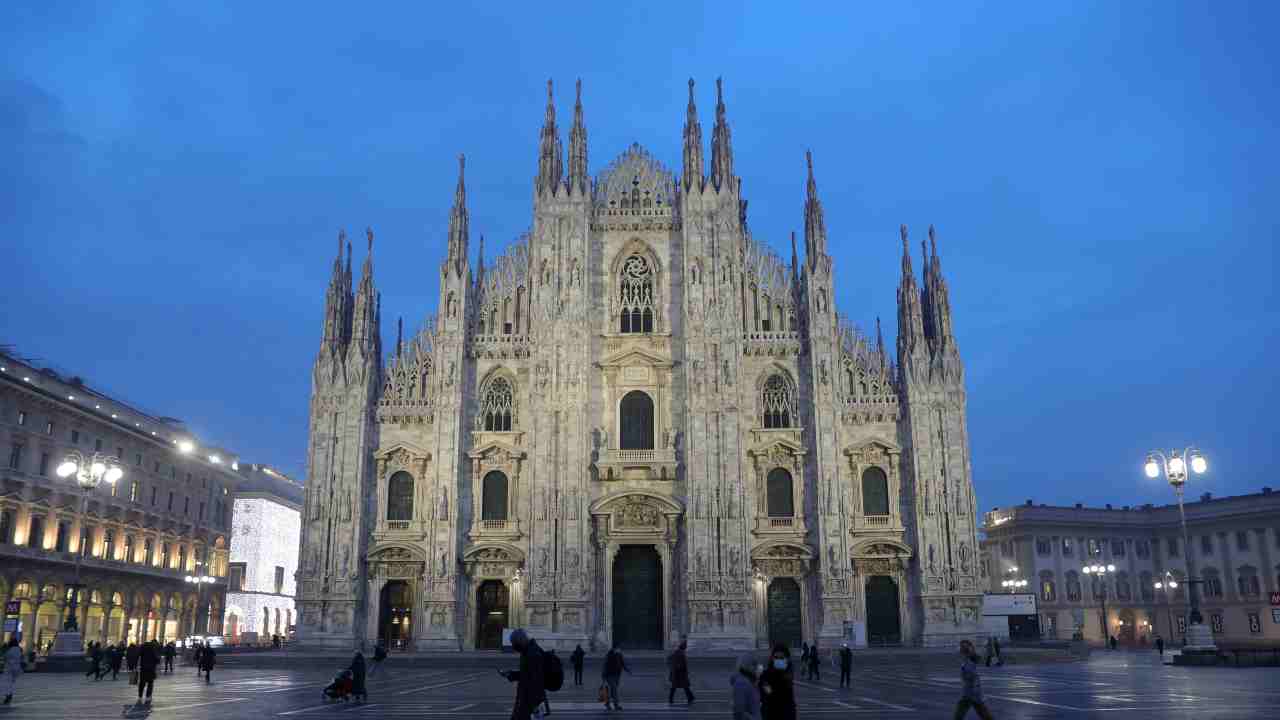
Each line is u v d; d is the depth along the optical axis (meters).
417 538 79.25
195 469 120.81
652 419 81.81
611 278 84.88
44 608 90.88
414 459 80.69
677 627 77.69
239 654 73.19
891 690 46.03
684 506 78.88
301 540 79.12
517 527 79.25
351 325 85.69
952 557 77.31
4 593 85.44
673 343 83.31
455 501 78.94
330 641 76.94
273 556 148.50
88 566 96.31
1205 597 128.88
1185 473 58.56
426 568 78.00
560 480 78.94
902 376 81.44
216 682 54.66
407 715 34.19
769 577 78.81
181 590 116.00
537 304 82.38
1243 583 124.69
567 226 83.69
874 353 82.56
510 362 83.00
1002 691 43.12
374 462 81.62
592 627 77.44
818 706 37.25
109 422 100.88
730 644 75.69
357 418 80.62
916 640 77.31
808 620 77.69
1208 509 130.00
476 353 83.06
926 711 34.91
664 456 79.44
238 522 143.88
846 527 78.25
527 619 76.69
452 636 76.38
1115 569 134.38
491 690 48.09
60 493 93.12
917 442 79.25
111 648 61.19
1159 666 64.19
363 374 81.50
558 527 78.31
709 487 78.56
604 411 81.62
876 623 78.38
